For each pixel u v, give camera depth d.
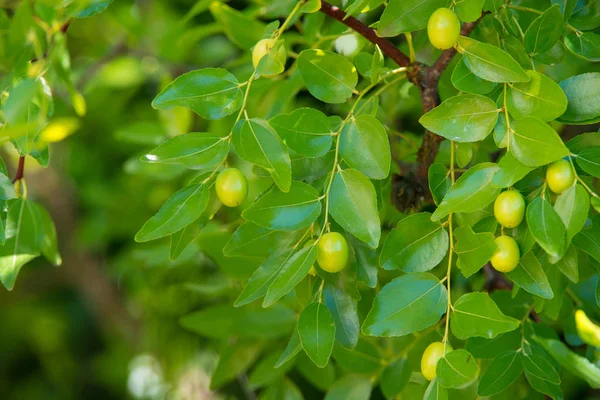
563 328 1.45
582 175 1.26
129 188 2.09
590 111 1.26
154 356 2.04
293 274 1.24
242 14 1.56
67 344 3.03
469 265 1.26
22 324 3.09
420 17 1.27
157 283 1.91
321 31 1.53
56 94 1.72
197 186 1.26
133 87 2.18
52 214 2.51
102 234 2.19
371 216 1.25
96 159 2.29
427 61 1.54
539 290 1.26
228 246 1.29
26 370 3.10
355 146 1.26
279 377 1.52
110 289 2.53
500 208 1.24
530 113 1.25
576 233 1.24
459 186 1.25
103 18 2.29
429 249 1.28
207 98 1.27
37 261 2.78
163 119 1.70
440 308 1.26
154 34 2.12
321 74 1.30
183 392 1.96
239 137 1.25
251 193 1.60
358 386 1.46
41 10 1.36
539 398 1.40
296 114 1.27
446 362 1.23
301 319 1.25
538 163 1.23
